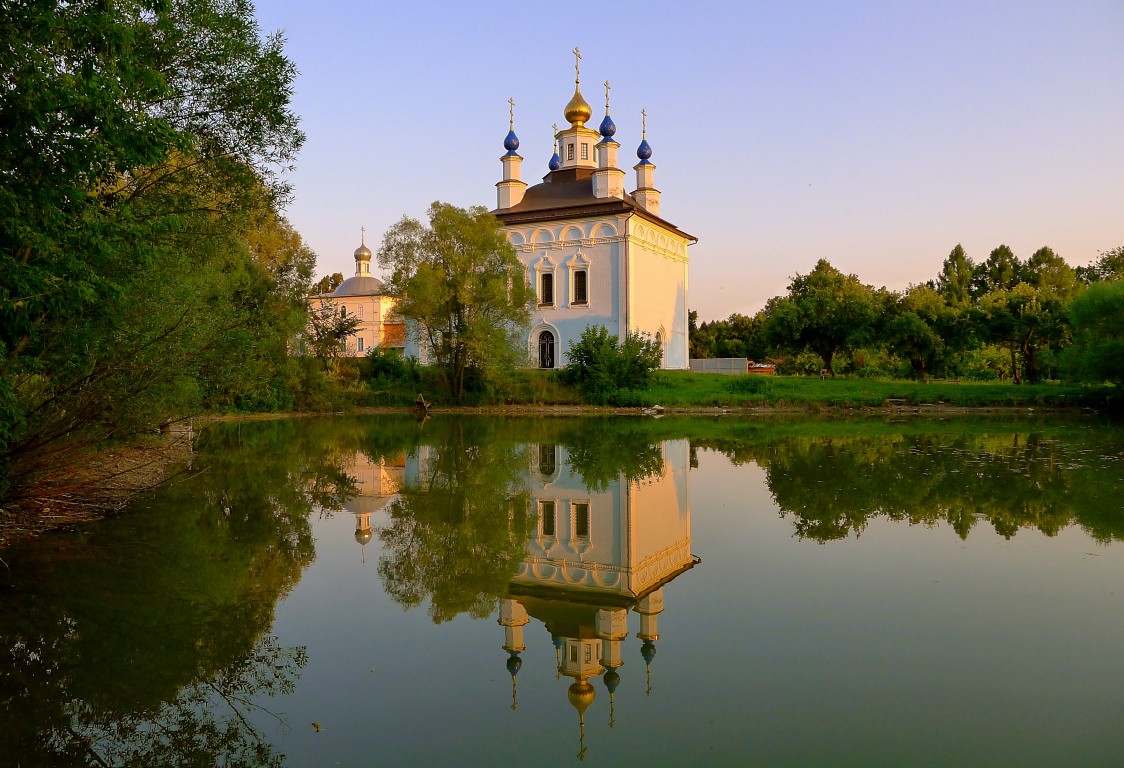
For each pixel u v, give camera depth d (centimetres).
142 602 762
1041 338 4872
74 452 1299
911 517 1109
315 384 3828
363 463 1783
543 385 4209
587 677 566
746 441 2241
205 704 539
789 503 1238
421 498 1327
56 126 754
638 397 4028
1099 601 715
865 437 2339
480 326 4016
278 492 1382
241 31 1234
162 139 799
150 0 821
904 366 5878
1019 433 2431
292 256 3909
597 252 4844
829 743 455
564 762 438
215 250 1448
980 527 1037
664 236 5350
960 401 3831
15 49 710
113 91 761
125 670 602
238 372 1445
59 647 648
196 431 2538
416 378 4412
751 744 457
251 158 1320
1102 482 1381
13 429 991
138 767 461
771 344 5453
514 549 974
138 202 1113
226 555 941
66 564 894
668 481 1487
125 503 1268
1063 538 966
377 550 970
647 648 621
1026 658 582
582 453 1970
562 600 766
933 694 523
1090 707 499
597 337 4319
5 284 742
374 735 486
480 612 734
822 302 5209
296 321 3522
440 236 4047
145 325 1080
